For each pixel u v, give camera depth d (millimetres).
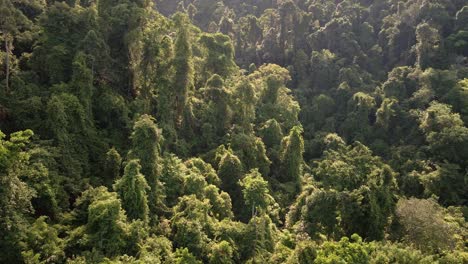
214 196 37875
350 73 70875
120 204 29625
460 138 50219
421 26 67438
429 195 47344
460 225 38156
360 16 84875
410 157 54594
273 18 83688
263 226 34594
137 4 49875
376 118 62781
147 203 33906
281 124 57531
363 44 80188
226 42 61219
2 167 25281
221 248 30359
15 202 25750
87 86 39531
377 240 32938
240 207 41312
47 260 25266
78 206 31234
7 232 25000
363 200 34156
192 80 50594
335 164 43781
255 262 31984
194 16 98500
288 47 78312
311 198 35750
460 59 67188
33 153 31531
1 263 24859
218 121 51344
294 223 38906
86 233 28125
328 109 67875
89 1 51875
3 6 38875
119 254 27859
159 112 45281
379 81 72500
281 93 61531
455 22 71438
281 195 45594
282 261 31625
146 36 47875
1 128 35219
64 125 35438
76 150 36719
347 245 27594
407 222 33062
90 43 41969
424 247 31906
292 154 48938
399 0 83062
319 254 27438
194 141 48500
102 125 42125
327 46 79062
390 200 35500
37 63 41656
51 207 29859
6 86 37531
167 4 106312
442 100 59750
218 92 51375
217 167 44938
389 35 77812
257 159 48000
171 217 34531
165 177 38469
